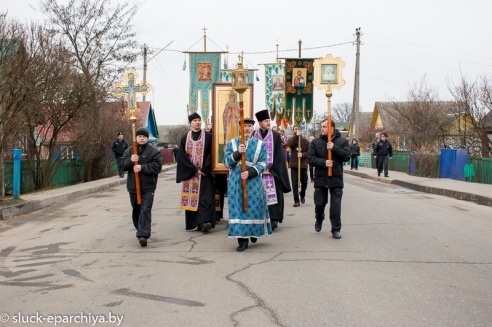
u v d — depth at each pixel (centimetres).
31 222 1020
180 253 699
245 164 701
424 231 837
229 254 688
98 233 873
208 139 849
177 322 434
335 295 498
